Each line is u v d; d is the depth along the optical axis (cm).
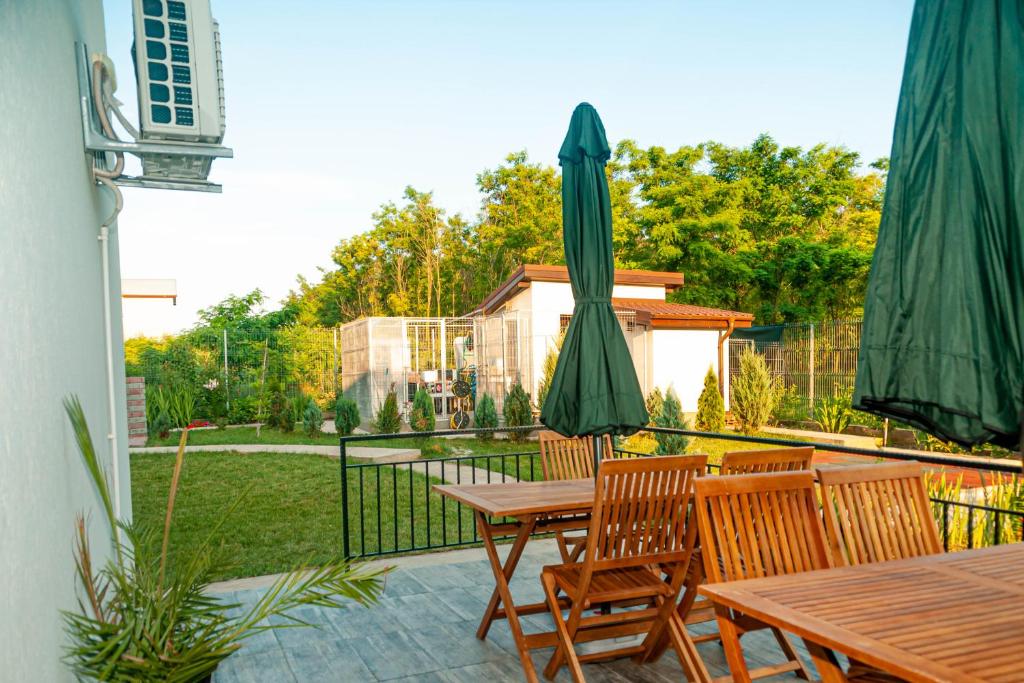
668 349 1536
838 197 2462
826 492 235
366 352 1539
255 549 574
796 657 305
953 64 158
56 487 199
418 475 920
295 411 1578
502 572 324
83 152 278
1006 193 152
